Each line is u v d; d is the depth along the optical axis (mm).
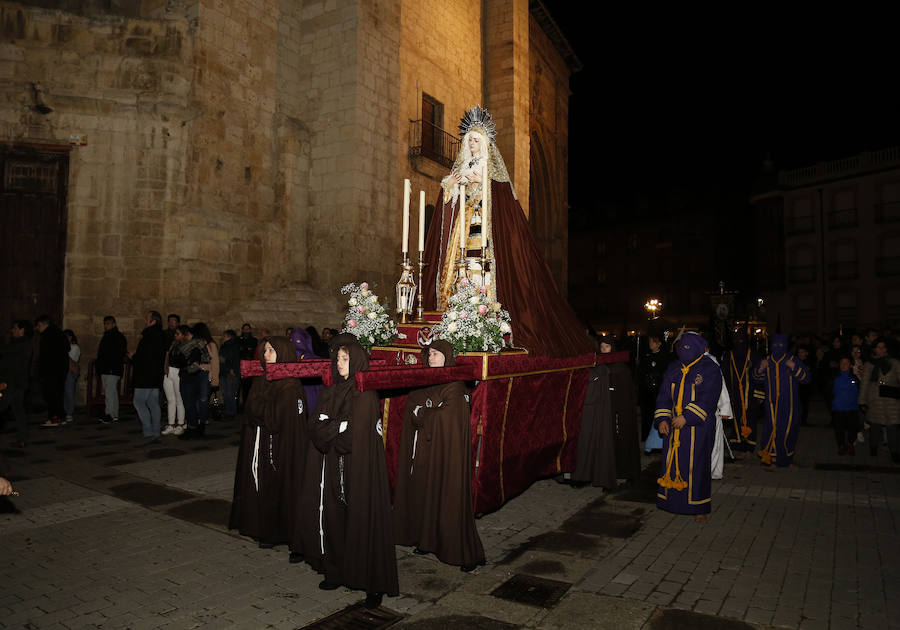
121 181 12953
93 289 12727
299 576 4324
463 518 4391
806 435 11242
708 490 5602
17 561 4543
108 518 5586
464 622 3625
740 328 9133
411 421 4770
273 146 15672
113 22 13023
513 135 22875
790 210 37000
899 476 7656
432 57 19938
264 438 4793
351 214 15586
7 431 9852
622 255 49312
